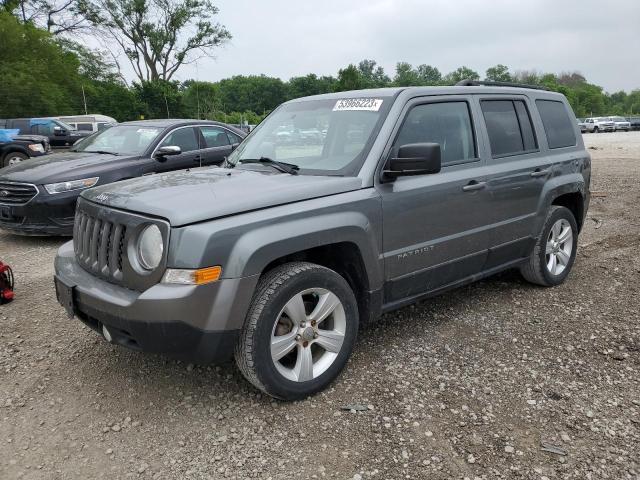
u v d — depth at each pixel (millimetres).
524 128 5027
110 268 3271
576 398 3400
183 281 2918
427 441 2994
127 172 7824
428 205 3957
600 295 5203
